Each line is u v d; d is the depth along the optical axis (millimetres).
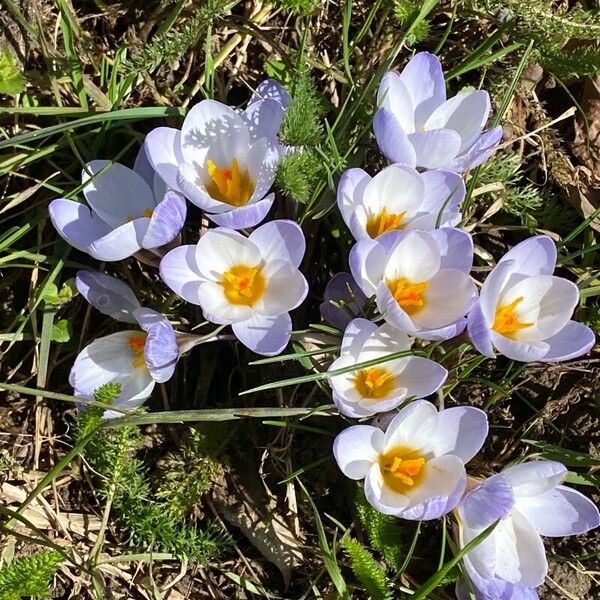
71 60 283
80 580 264
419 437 240
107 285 252
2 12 289
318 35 327
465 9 325
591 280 308
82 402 244
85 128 293
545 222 321
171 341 239
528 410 296
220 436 279
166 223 236
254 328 240
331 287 264
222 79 313
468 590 249
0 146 265
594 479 272
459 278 236
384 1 323
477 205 315
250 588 271
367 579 242
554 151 325
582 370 296
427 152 257
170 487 271
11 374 279
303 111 247
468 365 274
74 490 278
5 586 221
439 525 276
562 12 310
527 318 249
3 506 247
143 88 306
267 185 249
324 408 254
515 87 313
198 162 256
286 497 277
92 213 261
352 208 247
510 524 239
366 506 254
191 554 267
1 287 287
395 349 243
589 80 336
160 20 307
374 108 289
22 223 292
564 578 276
